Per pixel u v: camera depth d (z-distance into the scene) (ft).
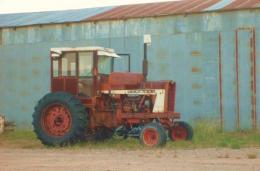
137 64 72.84
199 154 43.32
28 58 80.33
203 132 61.72
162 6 78.54
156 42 71.87
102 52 54.44
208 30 68.95
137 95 53.67
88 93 54.13
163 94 53.06
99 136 55.47
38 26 79.56
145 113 52.90
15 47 81.20
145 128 50.65
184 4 77.46
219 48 68.39
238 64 67.31
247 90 66.74
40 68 79.41
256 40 66.44
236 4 69.56
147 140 50.57
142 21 72.90
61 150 49.19
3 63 81.97
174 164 36.86
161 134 49.90
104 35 75.25
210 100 68.59
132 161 38.96
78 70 54.44
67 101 52.80
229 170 33.63
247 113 66.54
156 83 53.47
